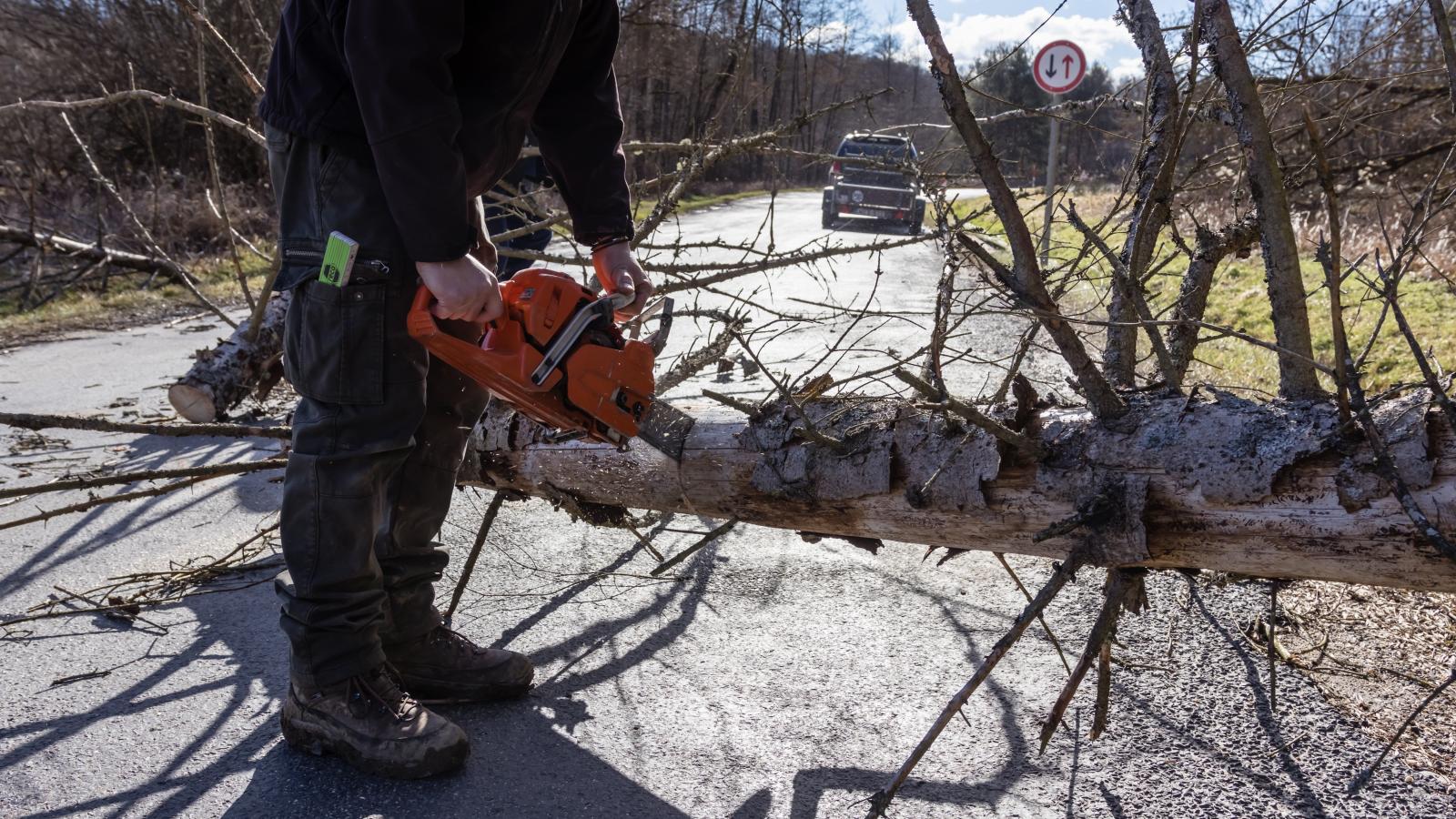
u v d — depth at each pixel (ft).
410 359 6.62
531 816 6.34
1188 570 6.23
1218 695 7.73
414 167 5.78
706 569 10.41
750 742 7.20
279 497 12.73
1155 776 6.75
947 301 7.00
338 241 6.16
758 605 9.52
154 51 51.75
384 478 6.84
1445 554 5.19
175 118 51.96
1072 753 7.02
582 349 6.30
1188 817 6.32
